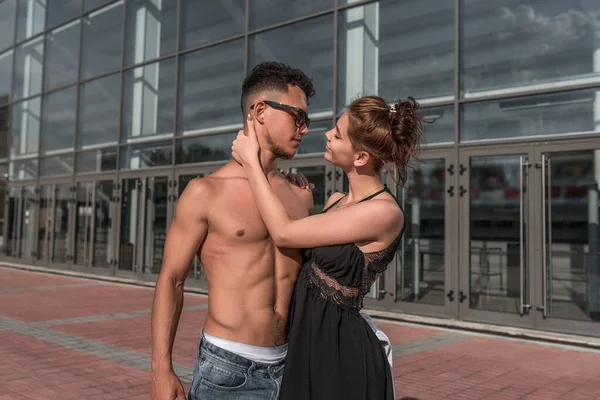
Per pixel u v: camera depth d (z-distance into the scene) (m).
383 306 7.98
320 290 1.62
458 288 7.34
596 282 6.41
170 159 11.73
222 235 1.59
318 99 9.22
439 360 5.37
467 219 7.36
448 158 7.61
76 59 14.45
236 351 1.58
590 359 5.48
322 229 1.57
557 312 6.63
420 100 8.09
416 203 7.80
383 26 8.58
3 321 7.25
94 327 6.93
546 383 4.61
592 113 6.68
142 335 6.46
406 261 7.82
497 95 7.39
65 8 14.91
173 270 1.59
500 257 7.07
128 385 4.43
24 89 16.44
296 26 9.66
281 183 1.78
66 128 14.66
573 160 6.69
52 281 12.14
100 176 13.37
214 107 10.96
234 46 10.67
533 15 7.23
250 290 1.60
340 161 1.73
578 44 6.85
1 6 17.80
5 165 16.98
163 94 11.99
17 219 16.28
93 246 13.41
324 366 1.58
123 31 13.02
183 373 4.80
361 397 1.58
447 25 7.92
